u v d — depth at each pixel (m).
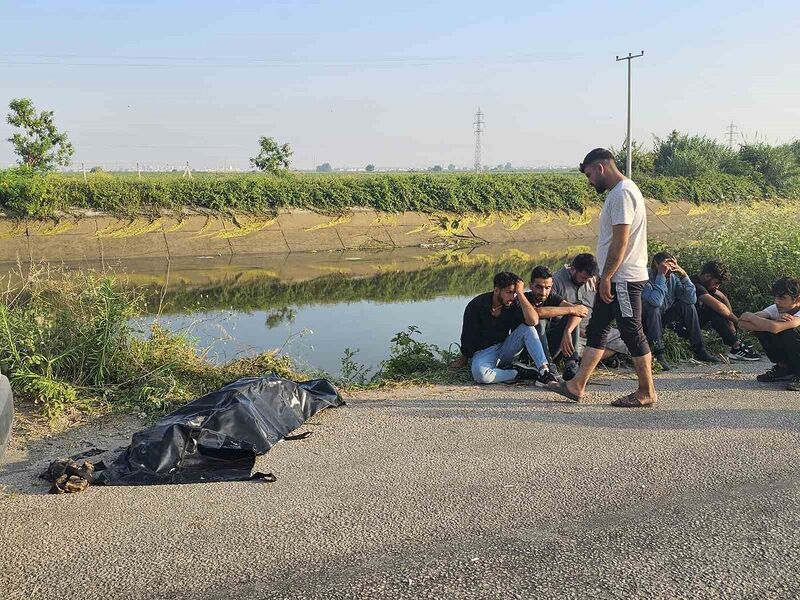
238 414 4.98
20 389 5.95
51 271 8.16
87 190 26.00
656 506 4.02
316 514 3.93
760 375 6.86
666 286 7.63
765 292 9.66
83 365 6.34
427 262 24.48
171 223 26.44
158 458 4.51
